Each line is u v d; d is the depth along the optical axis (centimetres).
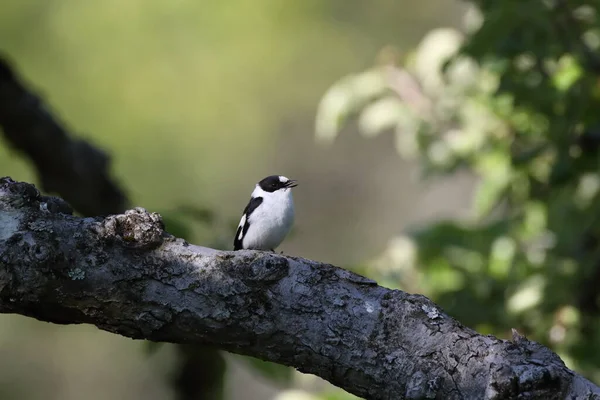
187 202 1098
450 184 2764
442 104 1205
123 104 2891
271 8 3095
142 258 565
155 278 561
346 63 3156
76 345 3161
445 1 3066
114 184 1317
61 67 2850
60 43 2859
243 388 2859
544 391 503
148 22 2944
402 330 549
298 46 3130
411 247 1151
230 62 3039
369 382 548
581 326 1016
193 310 560
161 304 560
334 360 553
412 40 3105
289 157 3152
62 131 1232
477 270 1123
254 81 3103
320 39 3142
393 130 3070
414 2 3122
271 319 559
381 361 545
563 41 950
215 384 1212
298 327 557
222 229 1080
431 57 1220
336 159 3134
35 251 552
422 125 1220
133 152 2897
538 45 923
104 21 2888
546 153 1071
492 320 1088
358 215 3073
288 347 561
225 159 3078
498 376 511
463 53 929
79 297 557
